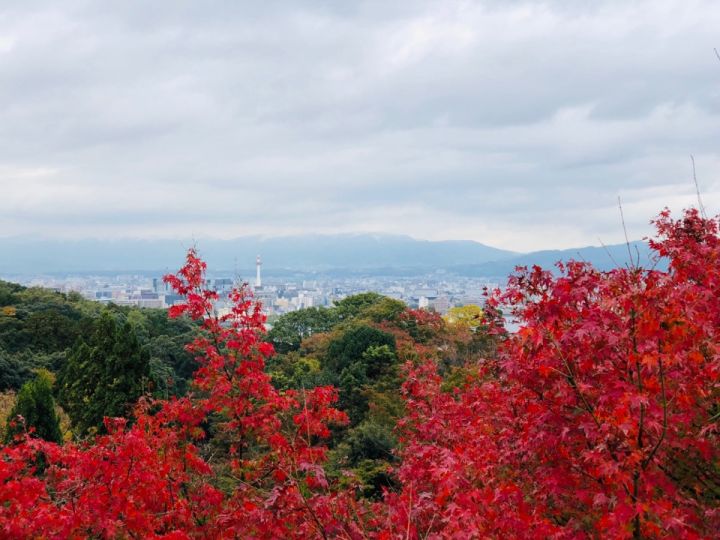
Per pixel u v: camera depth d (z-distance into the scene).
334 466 17.41
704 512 5.19
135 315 49.25
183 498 8.03
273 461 8.90
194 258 10.60
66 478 7.32
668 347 4.59
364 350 31.62
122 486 6.99
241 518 6.51
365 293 55.12
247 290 10.59
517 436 6.34
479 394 8.35
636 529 4.51
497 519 4.96
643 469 4.64
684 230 7.73
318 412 9.63
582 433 5.14
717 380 5.11
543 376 5.33
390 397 26.00
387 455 20.31
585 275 5.51
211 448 12.55
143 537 6.71
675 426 4.68
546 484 5.39
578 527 5.17
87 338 40.28
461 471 5.50
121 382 22.69
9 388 31.58
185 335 43.50
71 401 23.50
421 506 5.67
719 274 5.92
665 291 4.82
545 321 5.22
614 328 4.90
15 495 6.14
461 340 32.84
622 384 4.75
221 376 9.92
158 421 9.51
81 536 6.46
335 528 5.67
